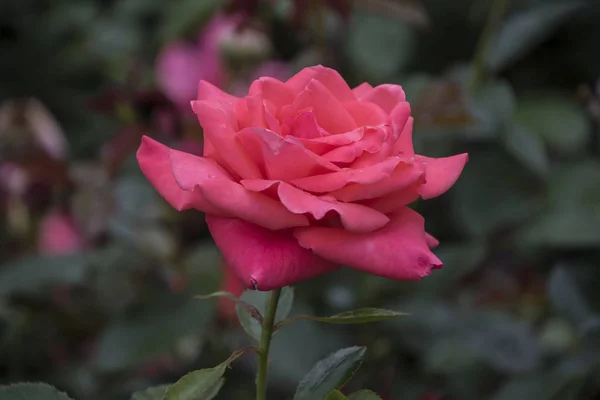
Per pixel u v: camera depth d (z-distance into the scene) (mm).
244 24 946
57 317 864
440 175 538
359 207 515
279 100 544
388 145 524
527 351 728
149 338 725
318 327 743
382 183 514
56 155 1008
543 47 1018
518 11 1012
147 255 792
